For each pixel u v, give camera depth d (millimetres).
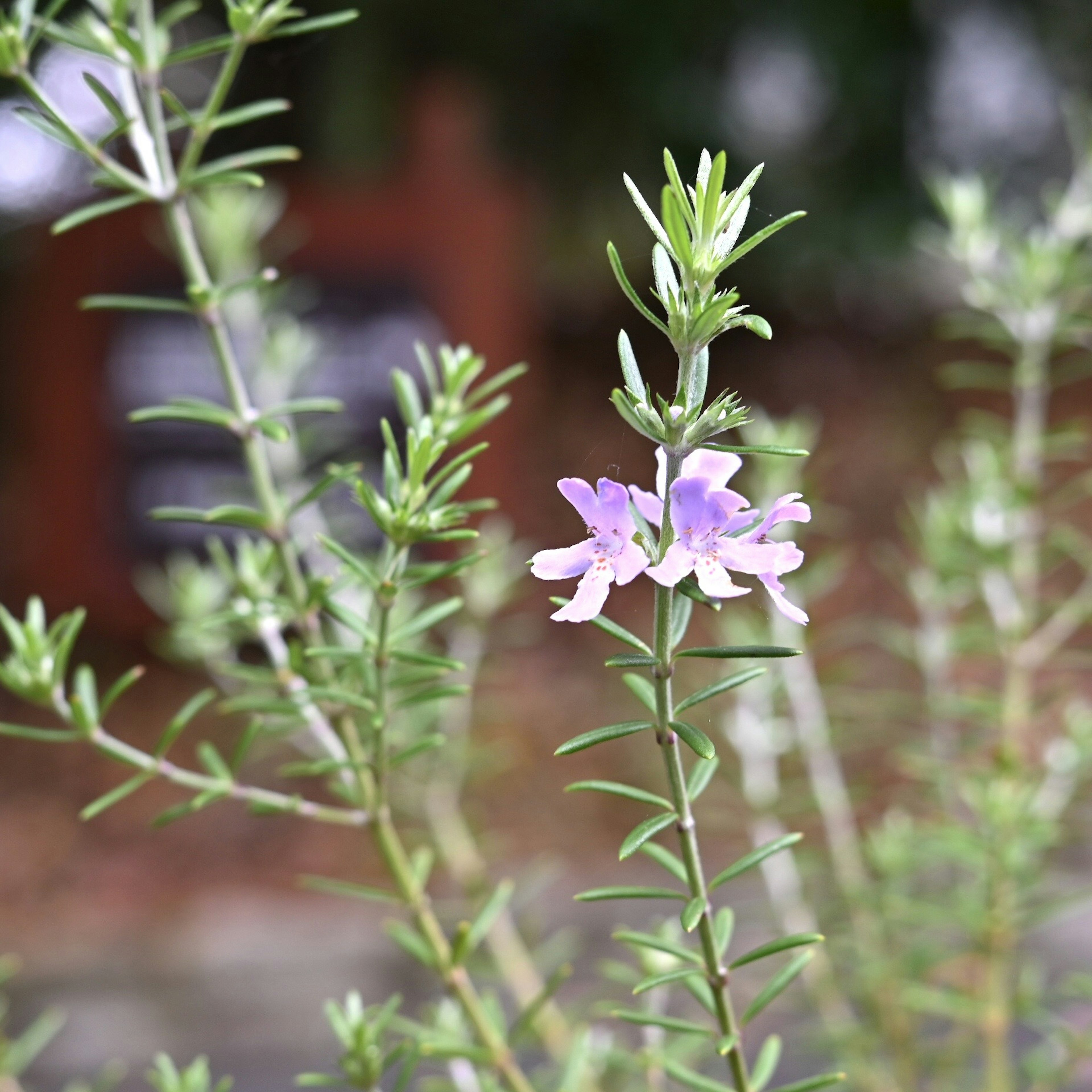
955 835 576
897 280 2713
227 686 701
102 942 1120
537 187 2391
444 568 474
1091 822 770
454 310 1577
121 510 1562
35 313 1588
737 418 396
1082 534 1689
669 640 403
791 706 783
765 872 693
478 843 790
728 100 2324
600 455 2137
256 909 1163
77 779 1427
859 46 2273
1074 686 1196
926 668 698
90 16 542
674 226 390
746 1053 829
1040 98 2562
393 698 637
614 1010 451
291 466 751
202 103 2252
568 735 1453
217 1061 1017
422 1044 508
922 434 2164
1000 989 583
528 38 2260
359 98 2176
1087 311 778
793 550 394
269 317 916
